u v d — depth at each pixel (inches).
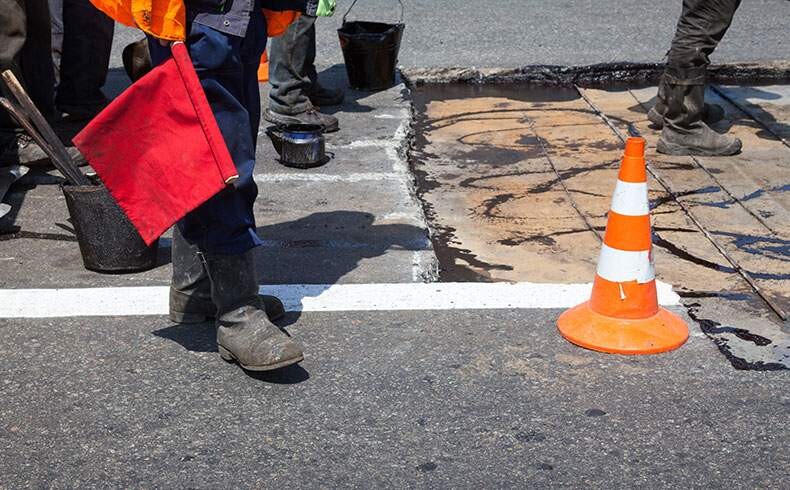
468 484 136.6
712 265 213.8
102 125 147.4
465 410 153.3
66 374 163.9
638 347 169.2
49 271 202.4
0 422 150.9
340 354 169.3
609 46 394.0
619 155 287.6
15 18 242.2
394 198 242.2
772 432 147.7
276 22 167.5
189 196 149.6
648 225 172.7
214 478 138.3
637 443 145.3
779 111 325.7
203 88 150.6
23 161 251.3
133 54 229.3
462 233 235.5
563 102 341.1
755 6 459.2
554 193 259.9
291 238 217.9
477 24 430.9
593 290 177.2
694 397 156.8
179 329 178.4
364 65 335.0
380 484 136.8
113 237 197.3
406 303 187.0
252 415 152.6
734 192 257.1
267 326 160.9
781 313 186.7
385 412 153.0
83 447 145.2
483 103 340.8
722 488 135.7
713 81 358.9
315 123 284.0
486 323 179.9
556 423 150.0
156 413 153.3
